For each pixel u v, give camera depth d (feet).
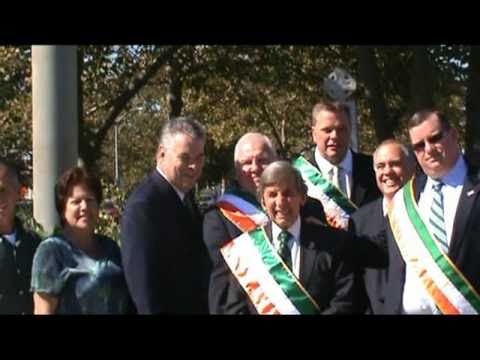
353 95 27.43
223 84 56.85
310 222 13.00
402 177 13.85
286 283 12.62
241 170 14.12
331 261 12.62
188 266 13.19
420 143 12.84
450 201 12.79
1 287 13.08
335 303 12.56
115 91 51.01
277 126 70.79
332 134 16.60
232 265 12.93
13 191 13.38
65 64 20.20
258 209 13.51
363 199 16.67
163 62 49.78
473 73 44.96
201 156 13.26
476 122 44.86
